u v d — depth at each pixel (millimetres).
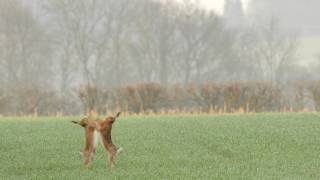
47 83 163875
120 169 30125
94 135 30047
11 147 36656
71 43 169500
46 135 40750
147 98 66438
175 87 68125
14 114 71188
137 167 30688
